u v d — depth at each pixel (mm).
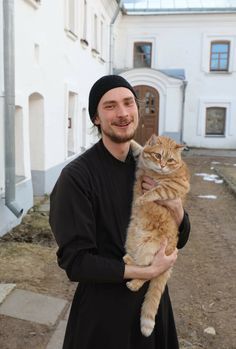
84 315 2107
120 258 2105
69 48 11234
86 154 2117
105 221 2053
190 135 23750
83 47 13195
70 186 1960
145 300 2217
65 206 1949
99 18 16453
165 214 2365
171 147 2732
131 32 23250
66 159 11086
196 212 9461
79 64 12672
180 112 22656
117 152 2158
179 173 2641
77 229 1915
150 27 23109
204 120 23562
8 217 6582
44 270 5285
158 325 2295
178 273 5734
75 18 11789
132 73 22125
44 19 8703
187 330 4234
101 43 17562
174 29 23016
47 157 9391
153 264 2059
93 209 2016
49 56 9227
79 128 13008
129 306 2117
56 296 4598
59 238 1943
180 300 4895
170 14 22625
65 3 10453
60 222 1949
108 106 2088
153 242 2248
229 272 5840
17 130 7469
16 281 4875
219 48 23062
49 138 9508
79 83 12781
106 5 17672
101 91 2113
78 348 2109
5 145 6289
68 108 11945
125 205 2156
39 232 6621
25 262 5461
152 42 23281
